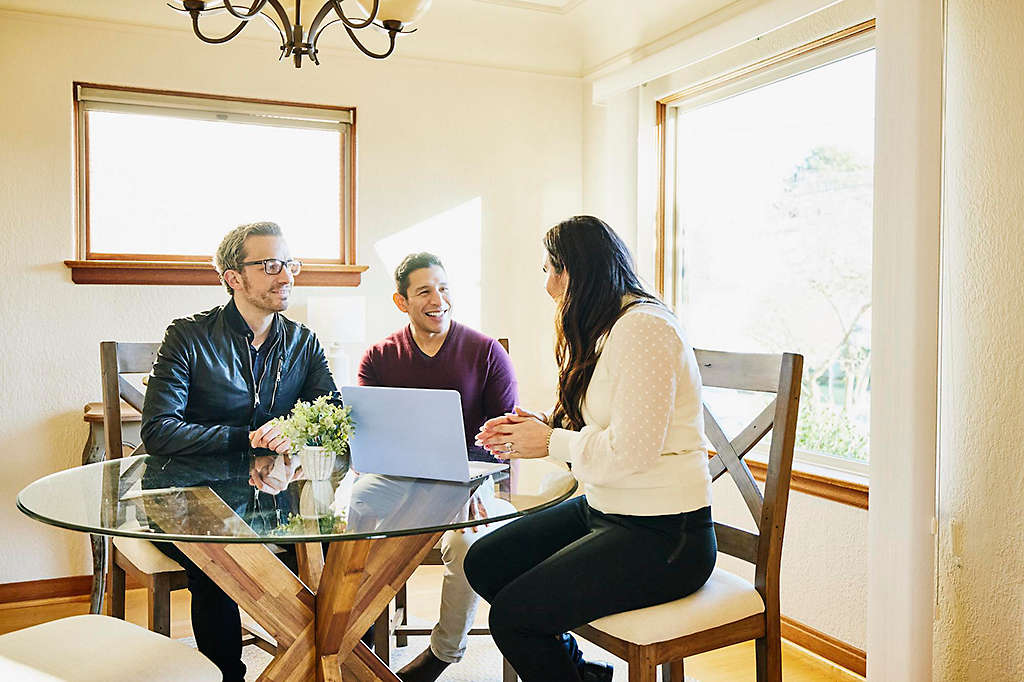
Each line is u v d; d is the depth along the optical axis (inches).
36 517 66.1
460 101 161.9
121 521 64.6
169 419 91.2
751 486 83.5
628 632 73.6
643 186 150.4
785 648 119.9
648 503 76.4
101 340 140.9
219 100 146.6
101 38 138.3
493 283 166.2
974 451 92.6
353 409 79.5
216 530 62.5
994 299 90.0
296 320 151.9
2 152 134.0
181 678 66.1
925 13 89.1
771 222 129.5
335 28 151.3
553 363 171.5
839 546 113.1
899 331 91.5
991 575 90.9
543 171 169.2
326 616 73.5
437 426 76.2
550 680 75.7
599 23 158.4
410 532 62.9
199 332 96.9
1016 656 88.4
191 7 79.0
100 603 127.3
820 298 121.0
